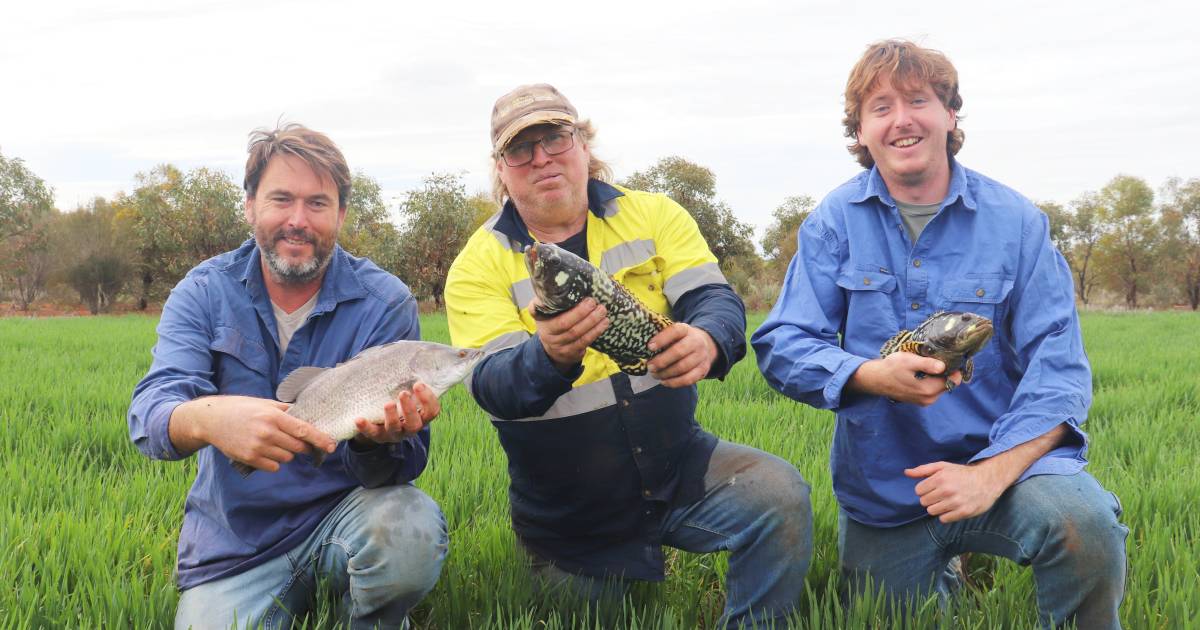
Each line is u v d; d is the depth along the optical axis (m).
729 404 8.89
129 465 6.53
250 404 3.31
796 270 4.18
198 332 3.90
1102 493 3.42
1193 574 3.93
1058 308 3.76
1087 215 82.69
